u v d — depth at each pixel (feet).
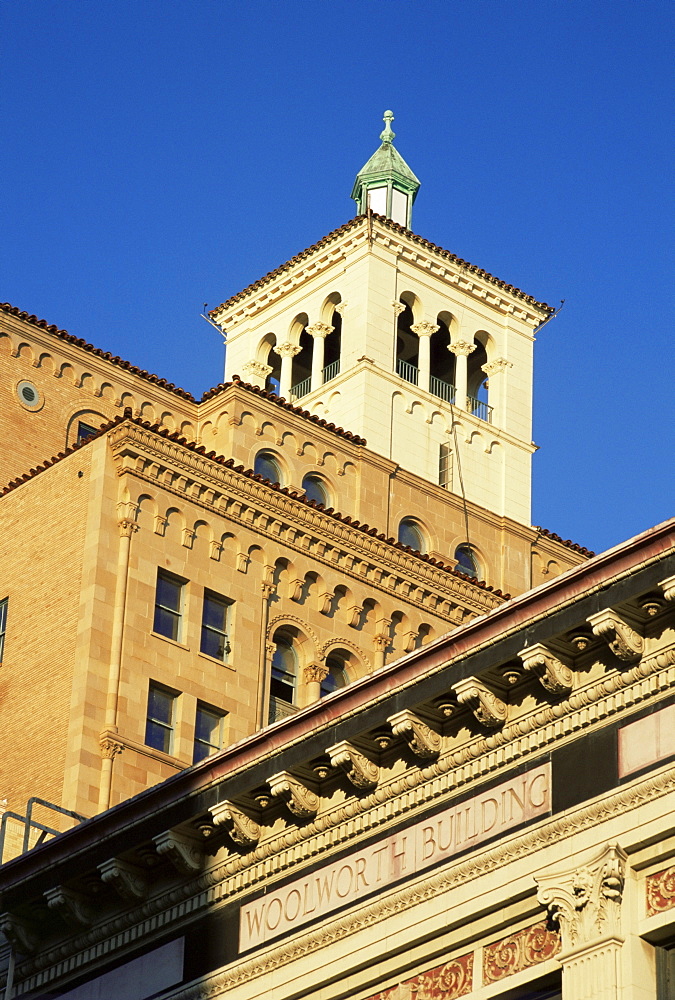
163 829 122.52
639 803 100.78
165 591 198.08
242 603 202.80
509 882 104.47
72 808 181.47
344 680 209.67
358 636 211.61
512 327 253.65
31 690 192.85
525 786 106.63
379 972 109.19
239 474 207.41
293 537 209.87
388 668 112.16
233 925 119.24
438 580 219.82
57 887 127.75
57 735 187.62
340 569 212.43
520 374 251.80
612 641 103.04
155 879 125.39
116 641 191.72
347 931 111.45
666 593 100.68
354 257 242.99
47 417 218.38
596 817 102.12
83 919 127.95
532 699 108.06
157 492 201.36
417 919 107.96
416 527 230.68
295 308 248.11
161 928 123.85
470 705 108.68
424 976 107.65
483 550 235.61
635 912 99.66
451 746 111.14
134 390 225.15
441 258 248.11
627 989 97.66
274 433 222.48
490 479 242.58
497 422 247.29
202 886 122.01
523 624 106.22
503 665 107.45
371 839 113.70
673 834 99.25
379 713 112.47
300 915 115.34
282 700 203.10
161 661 193.77
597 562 103.60
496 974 104.27
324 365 248.11
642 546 101.91
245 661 200.23
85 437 220.43
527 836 104.53
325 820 116.16
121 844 124.77
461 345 246.88
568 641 105.29
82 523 198.49
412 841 111.14
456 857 107.96
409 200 262.67
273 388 256.32
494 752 108.78
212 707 195.93
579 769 104.27
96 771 184.96
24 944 130.82
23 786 187.32
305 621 207.72
